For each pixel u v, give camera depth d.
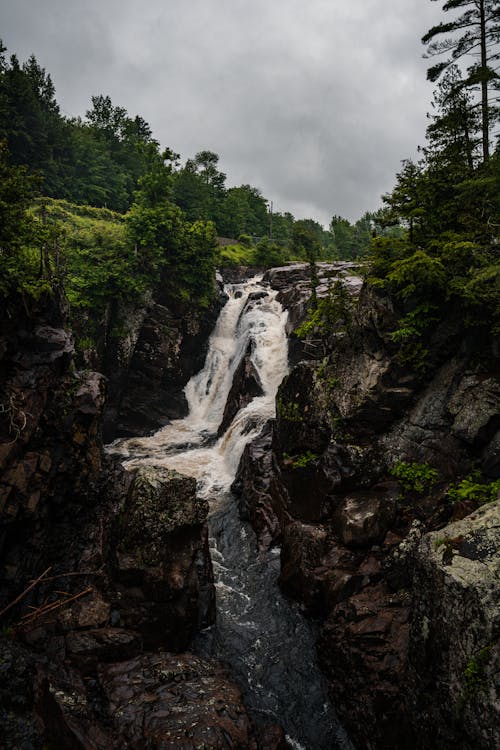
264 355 30.52
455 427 13.09
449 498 12.47
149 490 12.73
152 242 32.59
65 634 10.88
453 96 17.66
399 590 11.49
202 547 13.99
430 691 8.35
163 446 28.59
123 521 12.89
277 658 12.20
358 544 13.26
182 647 12.08
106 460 17.17
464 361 14.07
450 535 9.18
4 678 7.95
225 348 36.97
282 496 17.72
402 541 12.23
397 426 15.35
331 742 10.09
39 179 13.39
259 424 23.75
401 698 9.24
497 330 12.82
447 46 19.73
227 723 8.73
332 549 13.66
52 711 8.07
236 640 12.83
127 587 12.12
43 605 11.74
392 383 15.66
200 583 13.36
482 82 17.73
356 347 17.33
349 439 15.90
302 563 13.82
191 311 35.72
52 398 13.85
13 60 49.75
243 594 14.76
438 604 8.49
